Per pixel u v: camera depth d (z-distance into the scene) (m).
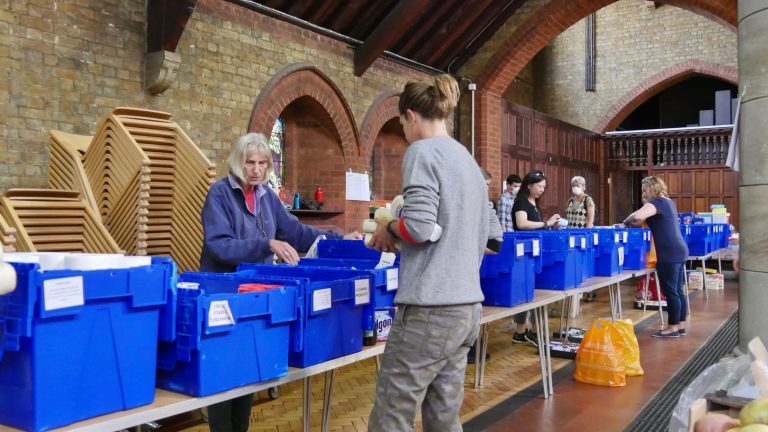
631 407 4.70
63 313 1.80
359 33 9.18
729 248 11.77
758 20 3.64
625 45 18.31
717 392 1.73
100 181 5.05
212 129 7.06
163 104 6.58
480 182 2.55
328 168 9.16
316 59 8.50
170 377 2.21
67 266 2.07
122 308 1.97
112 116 4.95
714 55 17.30
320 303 2.57
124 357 1.98
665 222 7.01
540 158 14.24
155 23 6.34
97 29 6.02
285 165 9.22
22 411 1.78
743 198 3.79
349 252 4.55
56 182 5.39
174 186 5.20
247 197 3.50
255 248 3.16
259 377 2.33
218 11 7.13
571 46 18.91
